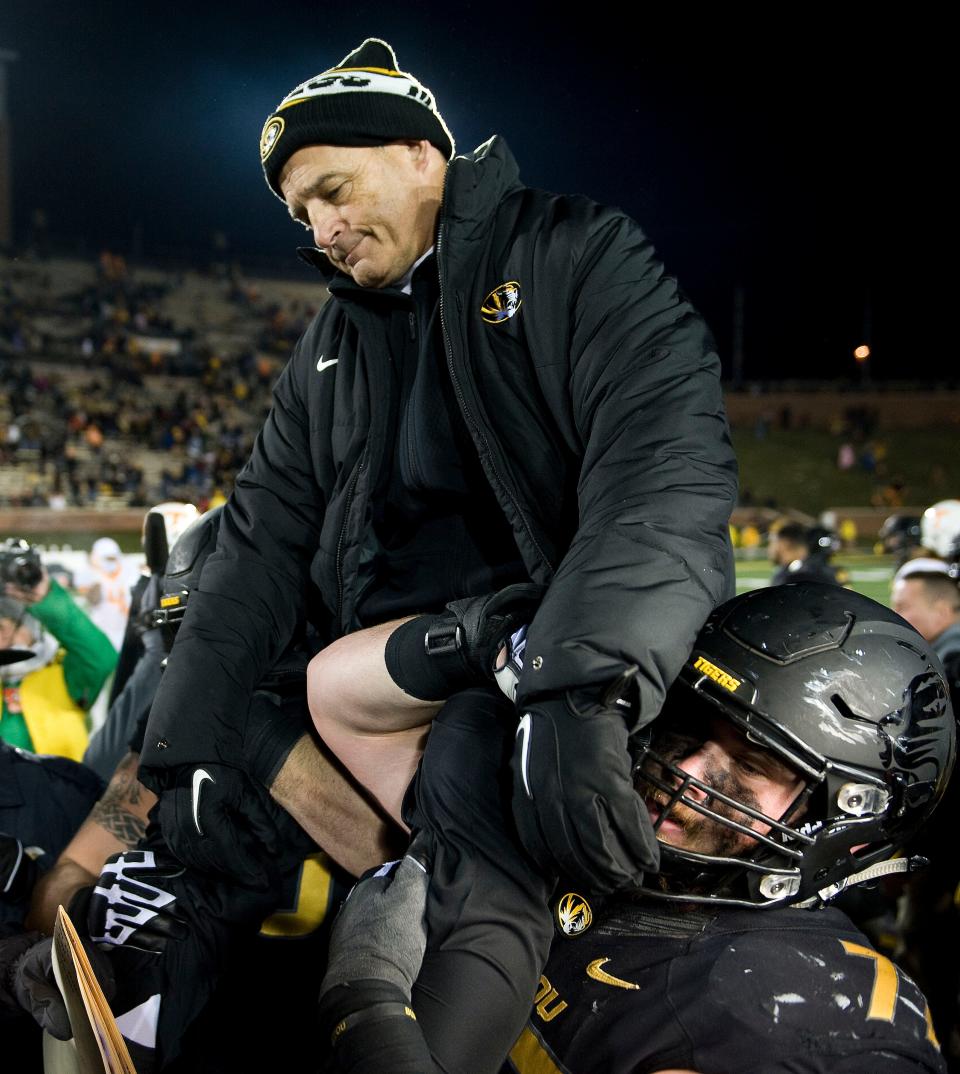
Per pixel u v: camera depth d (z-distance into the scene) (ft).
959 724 4.60
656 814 3.96
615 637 3.35
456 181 4.24
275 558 5.07
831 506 83.10
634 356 4.01
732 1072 3.48
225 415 76.64
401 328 4.70
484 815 3.64
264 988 5.17
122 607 17.48
